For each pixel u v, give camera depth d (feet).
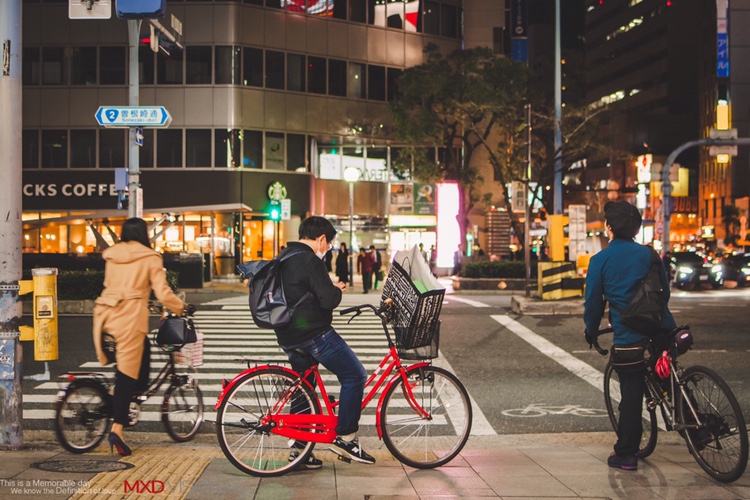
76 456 18.90
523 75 110.32
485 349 42.24
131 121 55.67
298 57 135.33
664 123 380.37
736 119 235.61
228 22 129.18
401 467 18.56
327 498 15.14
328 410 18.25
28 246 128.06
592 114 110.01
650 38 397.19
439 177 122.21
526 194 72.38
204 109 128.98
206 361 37.91
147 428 24.80
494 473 17.78
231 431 17.56
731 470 16.65
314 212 138.21
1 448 19.81
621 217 18.63
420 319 18.04
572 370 36.06
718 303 71.82
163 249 127.54
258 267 17.42
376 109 142.82
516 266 89.92
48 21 130.00
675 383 18.20
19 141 19.66
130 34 64.13
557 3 107.55
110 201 128.88
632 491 15.94
